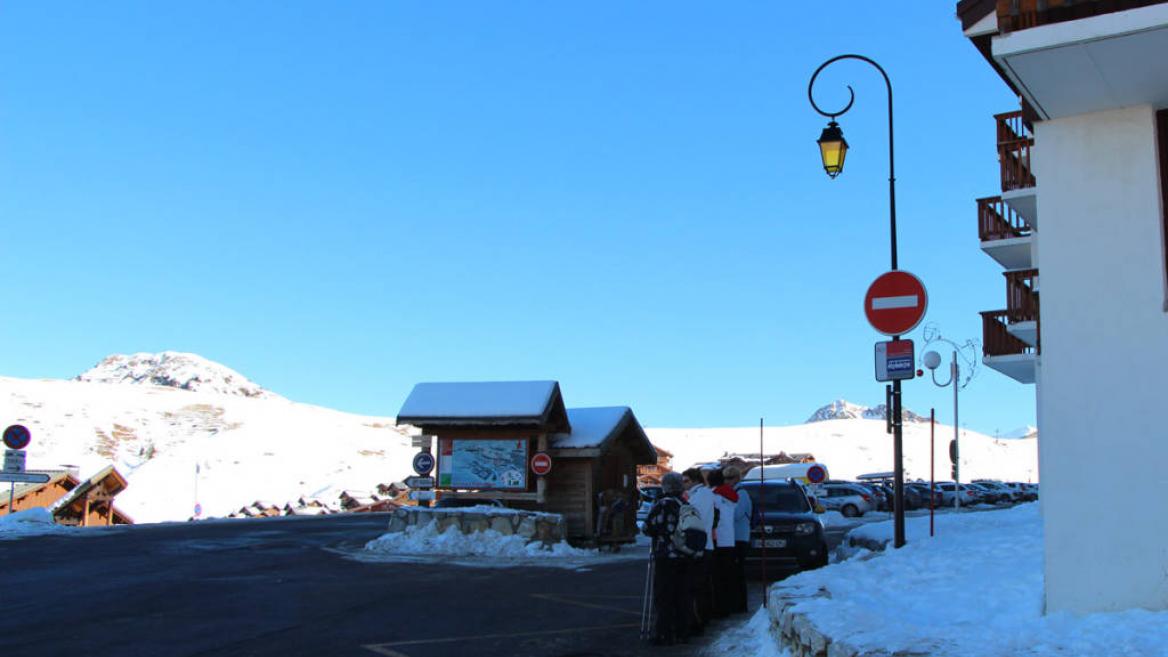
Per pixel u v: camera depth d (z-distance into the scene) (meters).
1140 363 7.02
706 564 10.11
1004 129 19.72
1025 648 6.02
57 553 18.05
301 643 9.33
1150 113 7.23
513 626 10.43
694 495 10.32
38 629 9.95
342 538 23.61
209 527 27.38
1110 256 7.20
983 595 8.01
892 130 14.27
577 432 22.66
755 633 9.48
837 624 7.01
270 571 15.75
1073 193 7.37
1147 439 6.94
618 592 13.39
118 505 62.41
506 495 22.08
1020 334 20.53
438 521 20.53
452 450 22.55
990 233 21.78
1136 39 6.46
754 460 79.12
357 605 11.91
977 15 8.33
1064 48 6.60
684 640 9.37
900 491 13.30
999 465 112.38
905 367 12.58
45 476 24.91
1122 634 6.12
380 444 92.25
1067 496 7.11
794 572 16.72
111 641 9.31
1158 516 6.86
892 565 10.30
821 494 48.03
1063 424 7.19
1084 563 7.01
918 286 12.00
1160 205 7.11
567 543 20.67
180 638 9.52
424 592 13.22
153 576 14.72
